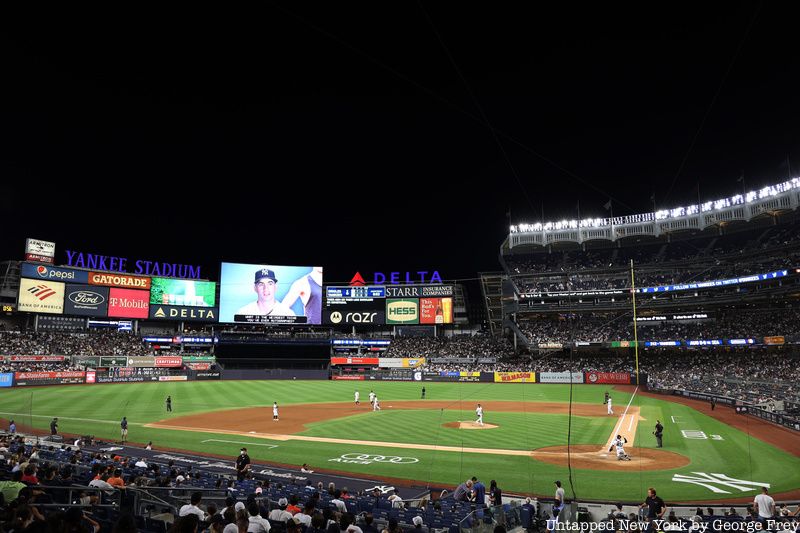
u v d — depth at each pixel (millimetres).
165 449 29609
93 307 86125
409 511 14531
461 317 104125
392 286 100062
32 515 6793
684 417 41844
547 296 88812
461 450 29328
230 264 96562
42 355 74875
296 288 98500
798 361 66188
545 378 79562
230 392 64188
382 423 39531
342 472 24469
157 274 94000
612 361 82188
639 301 84062
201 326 103812
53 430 31938
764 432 34562
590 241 94000
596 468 24859
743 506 18375
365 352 100312
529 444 31062
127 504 11484
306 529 10336
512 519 15844
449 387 73812
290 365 97750
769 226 78250
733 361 71875
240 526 7215
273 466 25500
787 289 69062
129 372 78312
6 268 81812
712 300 77312
